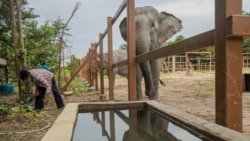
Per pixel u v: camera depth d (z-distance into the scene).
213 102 7.53
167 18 8.20
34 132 4.28
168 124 3.84
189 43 3.12
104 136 3.43
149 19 7.51
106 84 18.45
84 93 12.11
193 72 27.02
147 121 4.31
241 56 2.38
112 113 5.04
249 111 5.80
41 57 12.17
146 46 6.81
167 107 4.45
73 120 3.65
